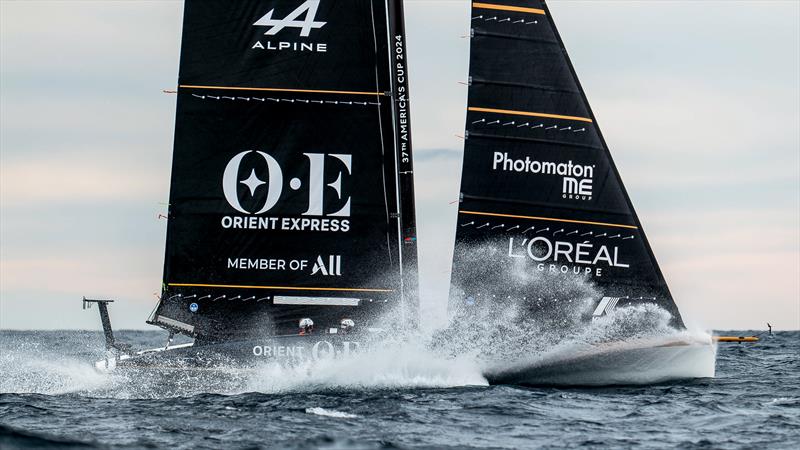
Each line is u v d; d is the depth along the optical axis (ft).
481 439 156.66
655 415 179.52
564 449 149.79
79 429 163.73
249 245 217.36
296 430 162.81
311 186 217.97
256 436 157.48
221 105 217.77
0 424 163.73
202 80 217.36
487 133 218.18
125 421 172.35
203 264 216.95
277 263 217.36
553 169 218.59
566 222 217.97
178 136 217.15
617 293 218.18
